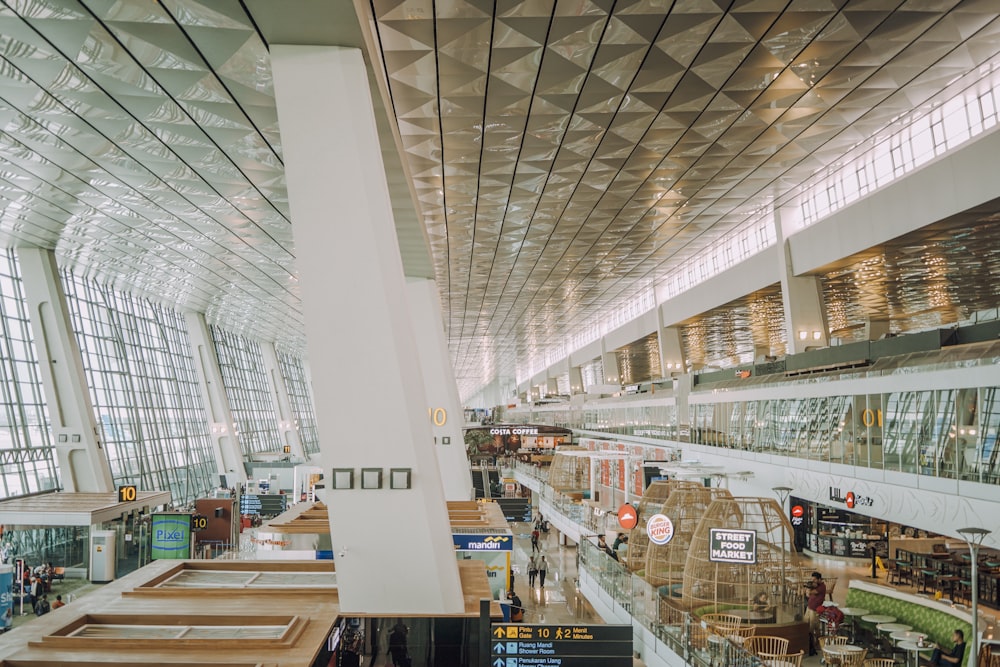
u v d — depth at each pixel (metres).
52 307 24.19
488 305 44.19
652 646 14.52
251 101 11.48
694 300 32.47
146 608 9.16
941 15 11.55
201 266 27.34
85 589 20.08
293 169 8.23
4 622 15.91
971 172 14.77
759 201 22.64
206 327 41.84
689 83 13.55
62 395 24.22
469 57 12.07
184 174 16.08
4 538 20.47
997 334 14.61
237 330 49.00
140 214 19.81
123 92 11.51
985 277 24.59
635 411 41.41
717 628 13.39
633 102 14.30
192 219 20.33
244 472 41.91
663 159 17.98
